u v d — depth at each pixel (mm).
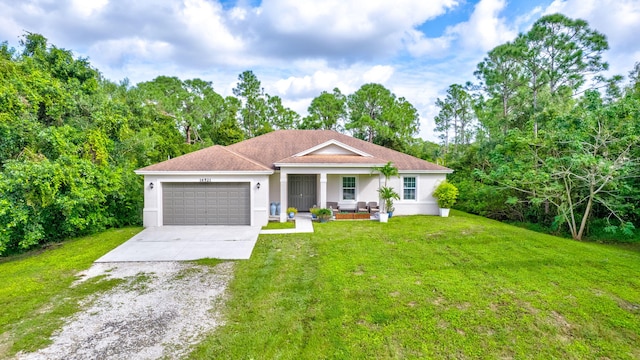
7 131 13227
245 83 48719
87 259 10680
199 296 7719
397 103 42875
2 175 11656
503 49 22859
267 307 7078
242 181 15844
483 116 29531
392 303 7121
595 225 16641
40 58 18203
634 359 5234
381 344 5602
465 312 6684
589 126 14211
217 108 44531
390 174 16906
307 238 13266
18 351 5473
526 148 16750
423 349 5453
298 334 5953
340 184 19797
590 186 14461
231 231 14633
